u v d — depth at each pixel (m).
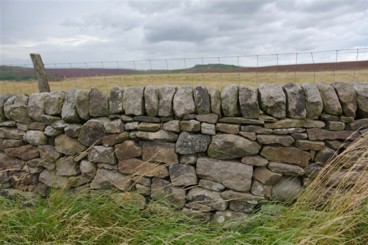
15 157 3.40
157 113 2.85
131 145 2.96
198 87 2.76
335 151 2.62
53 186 3.20
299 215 2.45
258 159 2.68
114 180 3.03
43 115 3.20
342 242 2.29
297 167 2.64
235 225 2.64
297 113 2.59
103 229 2.37
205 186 2.82
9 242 2.48
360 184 2.45
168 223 2.58
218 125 2.72
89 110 3.05
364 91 2.59
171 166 2.88
